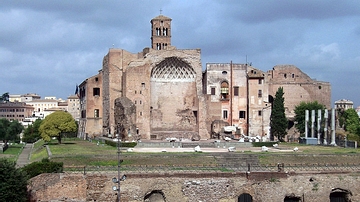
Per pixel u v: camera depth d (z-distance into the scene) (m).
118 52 115.75
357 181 67.06
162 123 115.75
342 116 146.12
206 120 114.56
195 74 115.81
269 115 122.69
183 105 116.69
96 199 61.06
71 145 97.56
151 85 115.00
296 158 76.25
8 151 117.25
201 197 63.72
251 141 102.00
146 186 62.75
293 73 141.12
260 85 122.62
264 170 67.19
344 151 84.62
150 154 74.31
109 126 114.69
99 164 69.75
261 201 64.50
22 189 55.53
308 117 116.62
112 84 115.00
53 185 59.41
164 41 126.19
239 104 122.62
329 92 143.25
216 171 65.75
